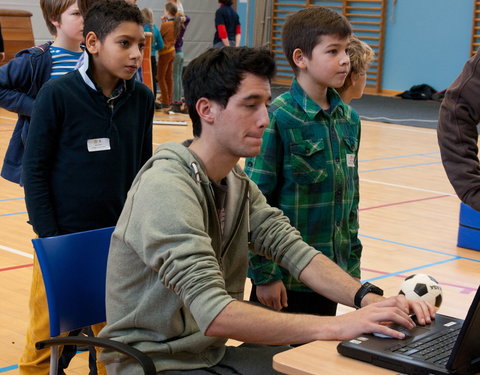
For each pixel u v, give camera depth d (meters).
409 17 15.69
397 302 1.87
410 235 5.60
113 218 2.81
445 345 1.67
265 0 17.94
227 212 2.04
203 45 17.92
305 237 2.66
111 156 2.77
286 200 2.64
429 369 1.52
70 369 3.25
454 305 3.54
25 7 14.31
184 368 1.93
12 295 4.05
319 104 2.69
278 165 2.64
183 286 1.77
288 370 1.57
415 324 1.81
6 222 5.55
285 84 17.36
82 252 2.34
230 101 1.86
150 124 2.96
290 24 2.68
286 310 2.75
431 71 15.59
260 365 1.98
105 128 2.75
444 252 5.19
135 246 1.85
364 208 6.38
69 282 2.30
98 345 1.90
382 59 16.17
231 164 1.97
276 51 18.11
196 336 1.94
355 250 2.84
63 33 3.21
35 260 2.68
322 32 2.57
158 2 16.53
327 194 2.66
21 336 3.53
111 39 2.65
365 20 16.25
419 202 6.71
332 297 2.06
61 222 2.74
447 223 6.02
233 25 14.17
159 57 12.41
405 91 15.73
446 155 2.48
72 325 2.30
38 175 2.67
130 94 2.82
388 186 7.33
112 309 1.96
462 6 14.94
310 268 2.10
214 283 1.77
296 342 1.76
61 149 2.71
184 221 1.79
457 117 2.44
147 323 1.92
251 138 1.88
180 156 1.91
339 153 2.70
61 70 3.18
